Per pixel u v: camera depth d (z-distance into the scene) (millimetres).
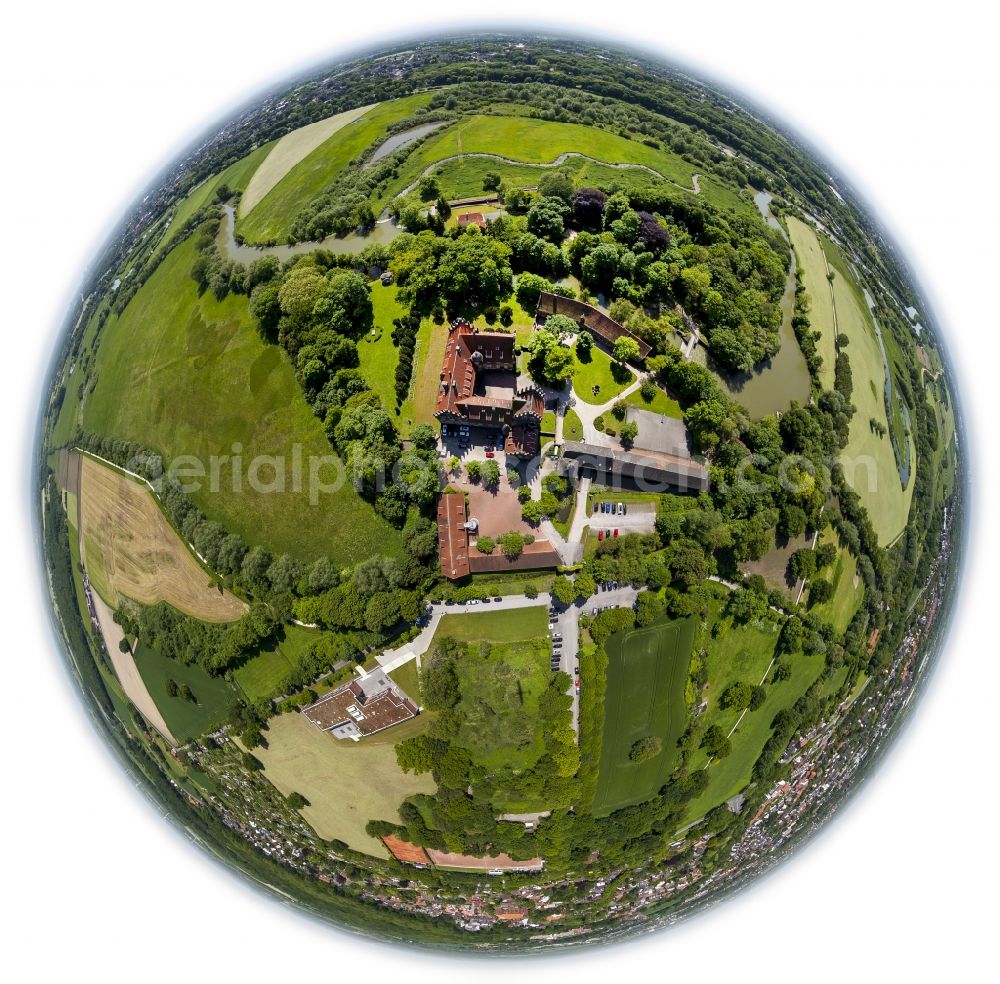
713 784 109375
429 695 96312
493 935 118250
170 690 112688
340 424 102562
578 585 98250
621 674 100062
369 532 102062
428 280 108375
